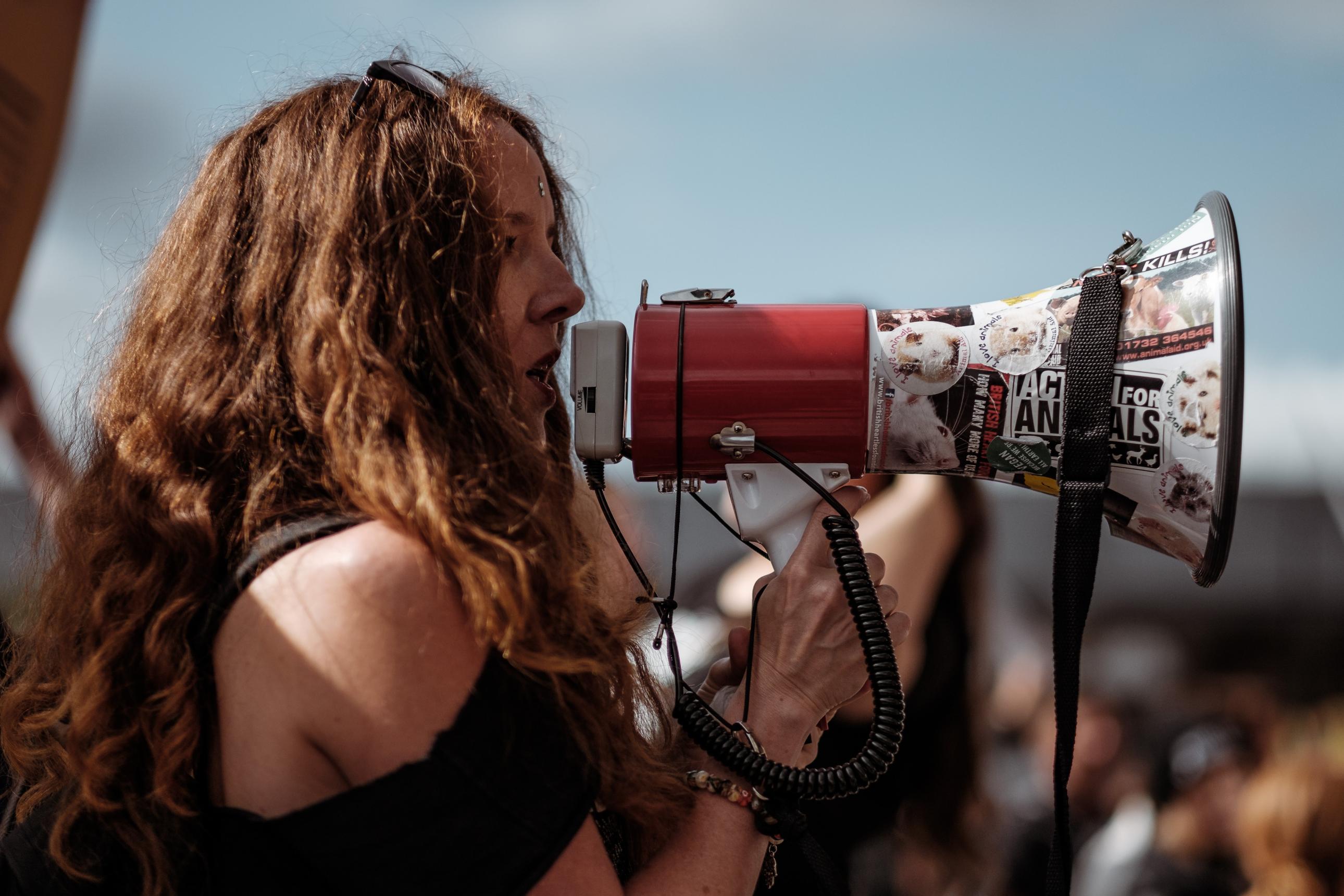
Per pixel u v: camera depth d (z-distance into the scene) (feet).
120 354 4.20
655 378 4.28
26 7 2.84
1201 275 4.10
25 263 2.89
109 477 3.91
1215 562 4.12
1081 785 12.96
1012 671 16.01
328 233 3.77
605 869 3.46
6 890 3.62
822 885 4.04
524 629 3.29
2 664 4.67
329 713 3.10
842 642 4.25
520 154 4.25
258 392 3.67
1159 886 11.12
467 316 3.87
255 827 3.19
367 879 3.14
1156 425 4.10
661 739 4.51
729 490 4.35
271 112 4.19
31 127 2.88
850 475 4.35
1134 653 16.24
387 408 3.50
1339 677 16.19
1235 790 11.10
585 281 5.48
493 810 3.17
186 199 4.17
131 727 3.48
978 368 4.30
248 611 3.24
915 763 7.87
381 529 3.27
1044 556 16.72
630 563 4.45
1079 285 4.40
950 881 7.98
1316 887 9.98
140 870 3.42
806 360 4.26
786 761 4.11
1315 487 16.94
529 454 3.81
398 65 4.11
